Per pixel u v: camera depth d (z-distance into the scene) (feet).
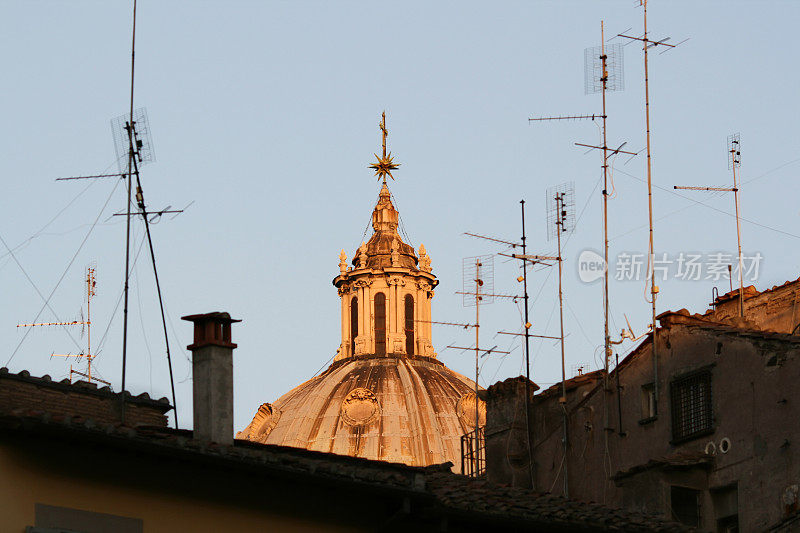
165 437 248.73
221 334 276.62
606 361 387.34
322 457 297.12
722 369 355.36
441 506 267.39
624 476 359.05
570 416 394.93
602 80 406.41
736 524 344.69
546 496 296.30
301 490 261.85
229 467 251.60
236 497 255.29
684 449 359.05
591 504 297.33
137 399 312.91
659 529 287.69
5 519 232.53
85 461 241.76
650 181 393.70
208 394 271.49
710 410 355.97
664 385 369.30
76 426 237.66
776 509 334.03
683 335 367.66
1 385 290.56
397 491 263.49
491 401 419.54
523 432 407.23
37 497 236.02
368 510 267.80
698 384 360.89
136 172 323.57
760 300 409.69
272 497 258.78
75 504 239.30
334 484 259.60
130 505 244.63
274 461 256.32
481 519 271.49
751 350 349.41
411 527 270.05
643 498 352.69
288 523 259.60
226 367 273.75
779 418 338.75
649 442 369.50
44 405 295.48
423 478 277.44
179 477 250.37
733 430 348.59
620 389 381.40
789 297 403.13
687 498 350.02
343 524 265.13
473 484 296.71
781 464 335.47
